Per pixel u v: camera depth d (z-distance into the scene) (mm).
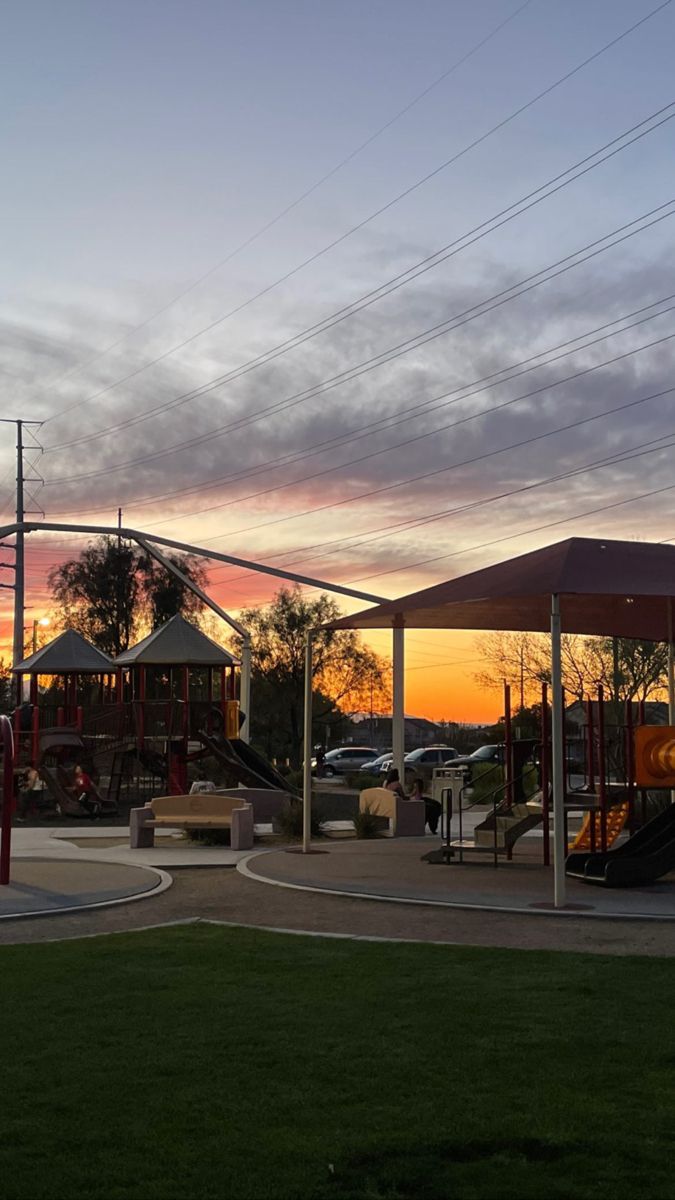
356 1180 5371
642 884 15695
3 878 15797
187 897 15102
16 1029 8023
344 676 78875
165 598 72438
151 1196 5180
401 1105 6359
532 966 10133
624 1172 5410
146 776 41844
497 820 19266
